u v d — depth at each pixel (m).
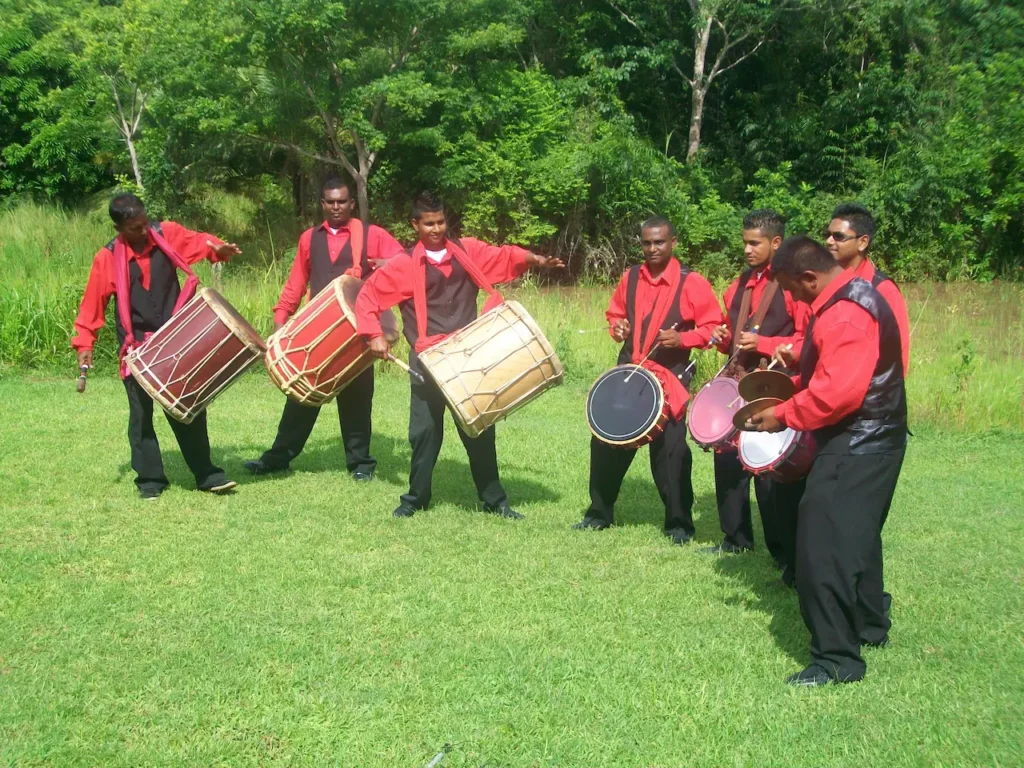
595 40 29.17
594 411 6.02
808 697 4.00
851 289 4.10
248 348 6.46
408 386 11.36
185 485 7.04
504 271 6.53
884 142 27.27
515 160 24.09
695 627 4.73
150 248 6.55
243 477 7.37
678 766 3.52
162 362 6.30
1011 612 5.00
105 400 9.79
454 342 5.97
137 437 6.61
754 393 4.53
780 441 4.58
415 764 3.52
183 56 21.47
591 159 23.81
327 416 9.65
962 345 11.52
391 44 22.45
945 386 10.69
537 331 5.90
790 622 4.82
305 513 6.42
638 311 6.21
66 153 24.41
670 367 6.18
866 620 4.49
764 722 3.80
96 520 6.14
